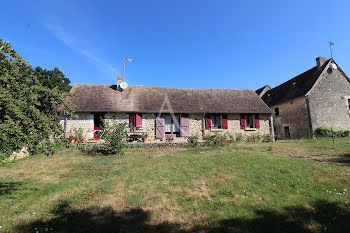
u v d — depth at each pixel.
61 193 4.57
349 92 19.20
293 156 8.23
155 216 3.46
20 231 3.07
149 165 7.12
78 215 3.56
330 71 18.95
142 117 14.16
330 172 5.53
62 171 6.59
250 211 3.49
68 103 4.59
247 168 6.11
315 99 18.11
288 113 20.38
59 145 4.57
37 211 3.72
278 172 5.64
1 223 3.29
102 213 3.62
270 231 2.90
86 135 13.12
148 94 16.23
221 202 3.88
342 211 3.38
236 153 8.97
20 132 3.36
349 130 17.72
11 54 3.87
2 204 3.98
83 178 5.74
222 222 3.18
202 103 16.02
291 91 20.95
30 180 5.65
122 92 15.94
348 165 6.30
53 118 4.43
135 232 3.01
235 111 15.41
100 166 7.20
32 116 3.76
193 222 3.23
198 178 5.37
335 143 11.58
